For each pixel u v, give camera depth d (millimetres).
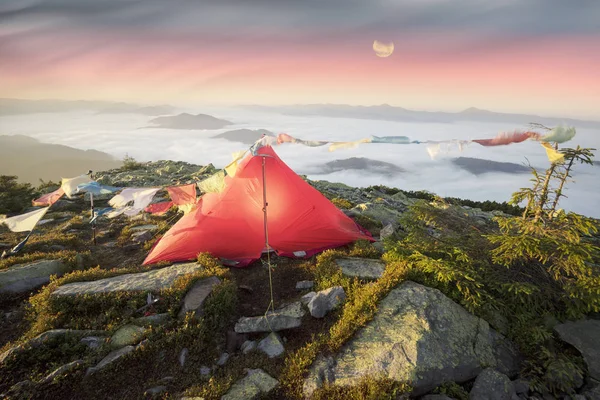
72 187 10867
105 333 7359
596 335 6836
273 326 7844
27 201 19406
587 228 7461
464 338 6941
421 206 11172
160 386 6363
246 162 11969
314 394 5977
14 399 5902
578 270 7402
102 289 8594
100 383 6320
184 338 7242
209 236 11523
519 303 7723
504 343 7066
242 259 11438
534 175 8391
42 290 9148
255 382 6410
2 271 9578
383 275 8945
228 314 8352
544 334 6887
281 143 7516
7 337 7629
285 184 12344
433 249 9719
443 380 6188
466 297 7828
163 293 8453
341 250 12234
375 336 7012
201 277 9180
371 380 6012
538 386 6176
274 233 12000
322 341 7195
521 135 4855
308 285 9812
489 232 10078
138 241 13266
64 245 12820
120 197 10203
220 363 7031
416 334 6809
